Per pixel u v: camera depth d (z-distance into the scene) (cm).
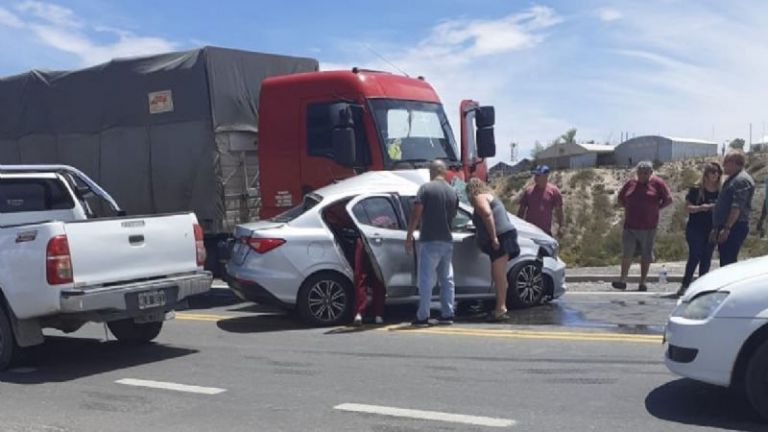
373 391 648
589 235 2286
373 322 955
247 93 1227
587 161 7075
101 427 577
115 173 1278
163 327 995
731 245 1008
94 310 742
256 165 1240
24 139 1380
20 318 748
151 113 1226
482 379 674
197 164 1189
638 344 784
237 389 671
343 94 1103
